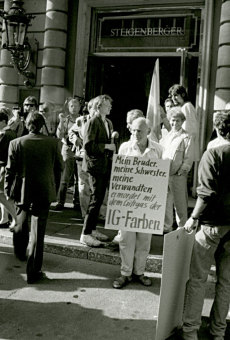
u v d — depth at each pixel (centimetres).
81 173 639
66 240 567
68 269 501
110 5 952
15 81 1023
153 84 618
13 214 595
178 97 592
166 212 594
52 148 463
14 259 529
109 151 538
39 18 997
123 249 453
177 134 542
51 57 953
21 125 677
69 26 978
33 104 706
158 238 592
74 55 975
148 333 364
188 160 532
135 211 430
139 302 421
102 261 523
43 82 962
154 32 930
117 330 367
